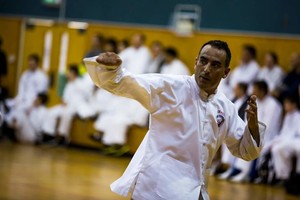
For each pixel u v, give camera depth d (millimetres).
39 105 28422
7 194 14148
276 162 20984
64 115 27375
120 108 26281
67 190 15562
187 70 26328
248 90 23859
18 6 31672
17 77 31281
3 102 28641
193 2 27969
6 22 31516
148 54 26812
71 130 27500
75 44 30172
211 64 7109
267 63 23984
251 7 26844
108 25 29125
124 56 27016
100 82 6906
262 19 26625
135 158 7297
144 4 29172
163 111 7086
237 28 27094
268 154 21500
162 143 7094
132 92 6977
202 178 7215
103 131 26422
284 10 26250
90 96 27406
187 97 7160
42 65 30797
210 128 7301
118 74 6820
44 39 30891
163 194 6902
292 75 23188
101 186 16781
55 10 30906
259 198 17250
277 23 26344
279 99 23125
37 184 16078
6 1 31844
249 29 26859
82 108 27188
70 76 27797
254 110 7215
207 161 7383
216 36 26469
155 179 6953
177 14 28016
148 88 6969
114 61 6680
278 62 25094
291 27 26125
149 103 7055
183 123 7094
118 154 25734
